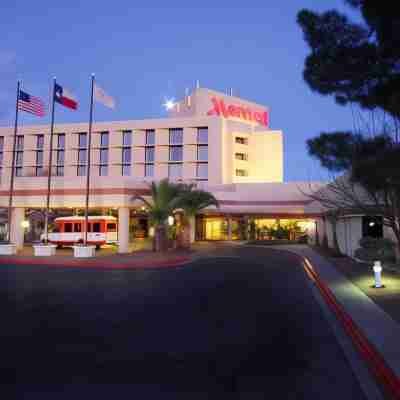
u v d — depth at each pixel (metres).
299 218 44.59
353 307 10.12
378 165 7.51
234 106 78.69
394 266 17.28
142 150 70.25
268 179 74.50
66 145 73.25
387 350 6.78
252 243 39.53
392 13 6.78
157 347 7.24
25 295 12.38
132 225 48.12
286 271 18.72
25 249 30.31
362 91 8.30
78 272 18.25
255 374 5.98
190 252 28.86
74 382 5.65
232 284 14.65
